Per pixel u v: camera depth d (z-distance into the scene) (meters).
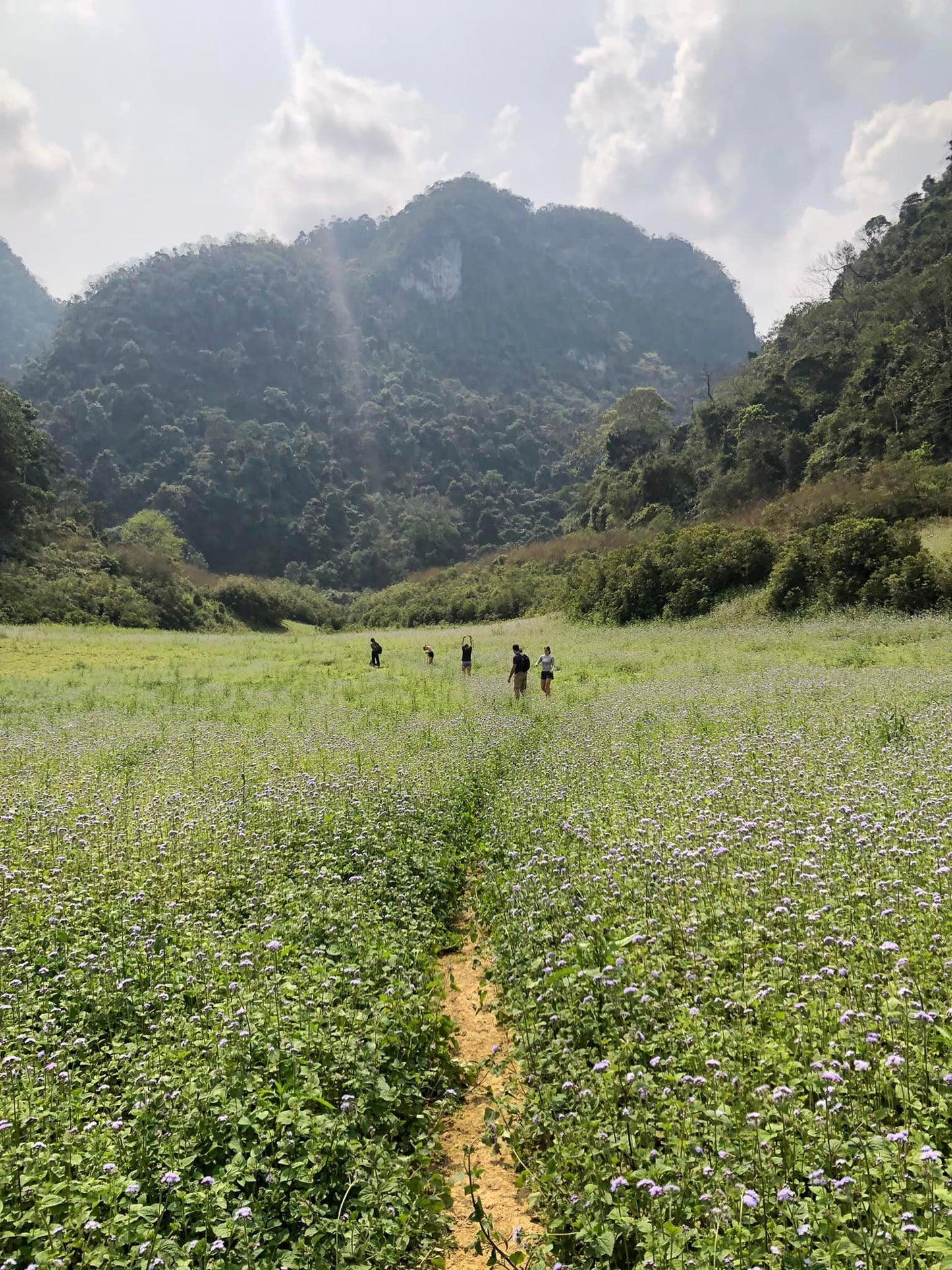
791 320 105.00
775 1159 3.82
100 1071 5.12
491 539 154.62
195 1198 3.94
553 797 10.55
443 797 11.32
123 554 75.25
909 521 36.38
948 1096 4.06
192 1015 5.61
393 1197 4.08
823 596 33.03
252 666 34.94
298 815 10.19
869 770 9.80
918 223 96.06
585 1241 3.66
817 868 6.74
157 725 19.30
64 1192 3.93
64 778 13.13
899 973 5.16
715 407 88.56
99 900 7.86
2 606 51.62
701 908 6.52
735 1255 3.32
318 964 6.16
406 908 7.84
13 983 6.05
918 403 58.69
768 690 18.30
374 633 63.88
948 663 20.73
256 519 145.38
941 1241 3.17
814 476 65.25
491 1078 5.68
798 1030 4.75
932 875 6.48
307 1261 3.70
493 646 40.06
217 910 7.75
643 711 17.16
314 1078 4.72
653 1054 4.92
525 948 6.60
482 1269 3.98
